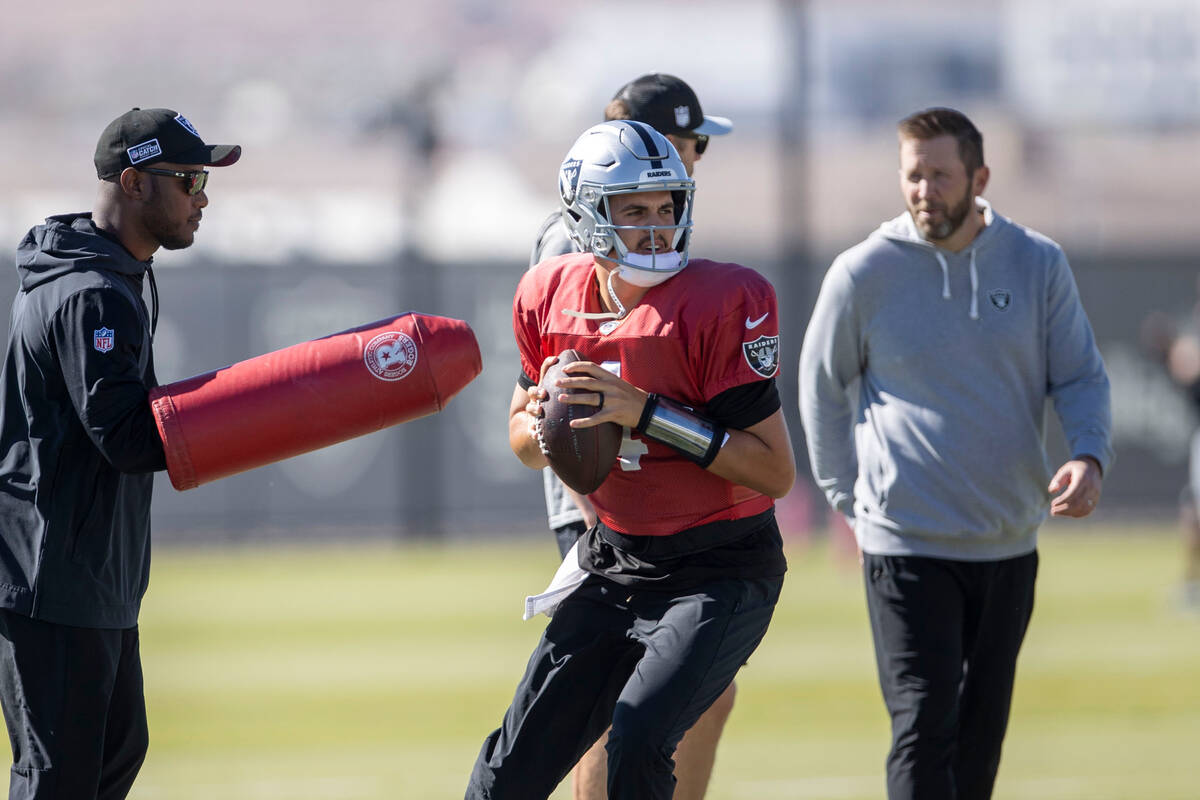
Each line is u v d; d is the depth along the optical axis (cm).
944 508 1789
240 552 5794
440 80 9262
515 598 4584
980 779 1844
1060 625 3981
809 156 10400
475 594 4678
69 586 1511
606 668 1545
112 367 1498
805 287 6147
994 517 1794
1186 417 6084
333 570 5281
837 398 1897
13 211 9319
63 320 1502
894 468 1809
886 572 1809
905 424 1812
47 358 1516
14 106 10106
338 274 5984
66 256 1535
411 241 7662
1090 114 10456
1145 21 10438
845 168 10400
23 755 1518
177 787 2441
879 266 1836
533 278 1598
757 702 3056
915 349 1811
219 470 1542
